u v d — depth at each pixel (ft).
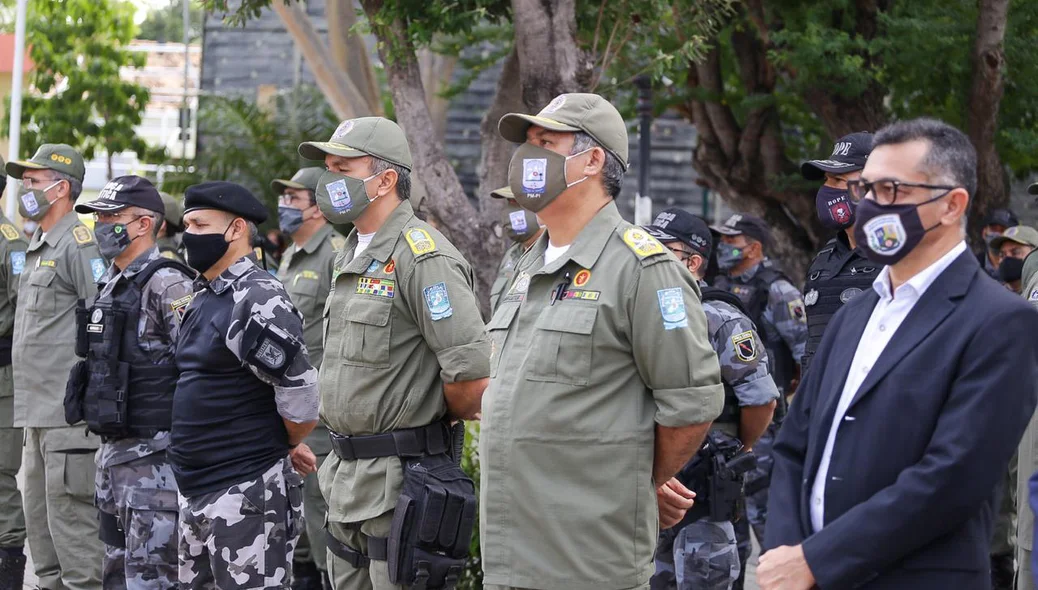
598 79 25.62
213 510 13.73
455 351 13.67
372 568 14.03
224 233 14.20
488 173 28.19
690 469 15.40
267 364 13.61
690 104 38.86
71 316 19.36
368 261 14.23
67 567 18.56
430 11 25.68
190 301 15.19
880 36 33.47
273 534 14.01
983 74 32.17
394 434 13.89
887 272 9.29
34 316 19.31
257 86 54.29
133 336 15.71
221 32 54.60
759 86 36.81
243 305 13.74
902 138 8.91
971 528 8.69
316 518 20.25
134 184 16.53
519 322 11.62
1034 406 8.48
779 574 8.86
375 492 13.91
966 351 8.48
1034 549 8.45
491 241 27.89
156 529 15.66
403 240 14.19
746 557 19.26
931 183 8.75
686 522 15.57
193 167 47.65
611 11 26.61
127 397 15.66
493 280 27.89
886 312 9.06
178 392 14.05
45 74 50.08
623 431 11.05
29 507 19.66
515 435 11.21
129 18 51.67
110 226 16.42
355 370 14.05
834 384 9.25
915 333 8.77
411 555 13.34
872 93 33.99
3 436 21.13
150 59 71.51
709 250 16.25
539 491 11.06
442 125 37.96
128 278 15.98
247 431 13.92
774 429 21.06
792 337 21.40
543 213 11.77
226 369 13.84
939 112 35.63
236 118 46.80
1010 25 33.53
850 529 8.52
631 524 11.03
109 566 16.53
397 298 13.97
